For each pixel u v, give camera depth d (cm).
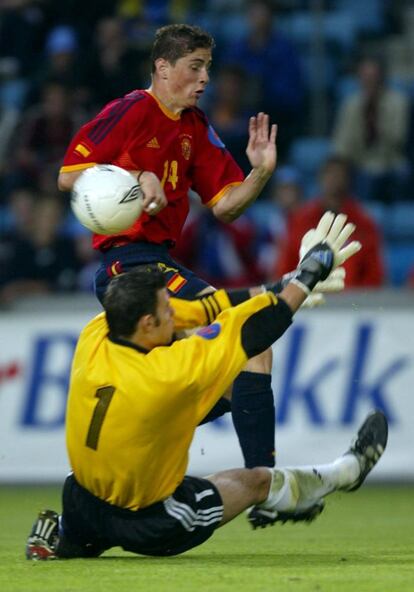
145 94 2073
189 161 2119
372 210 4947
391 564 1823
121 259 2069
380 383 3828
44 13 5453
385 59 5666
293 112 5088
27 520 2867
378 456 2052
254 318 1798
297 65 5062
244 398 2092
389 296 3847
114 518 1831
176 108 2075
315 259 1842
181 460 1803
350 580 1595
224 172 2145
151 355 1769
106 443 1767
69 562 1856
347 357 3834
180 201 2109
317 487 1994
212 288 2055
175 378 1741
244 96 4869
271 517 1962
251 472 1914
